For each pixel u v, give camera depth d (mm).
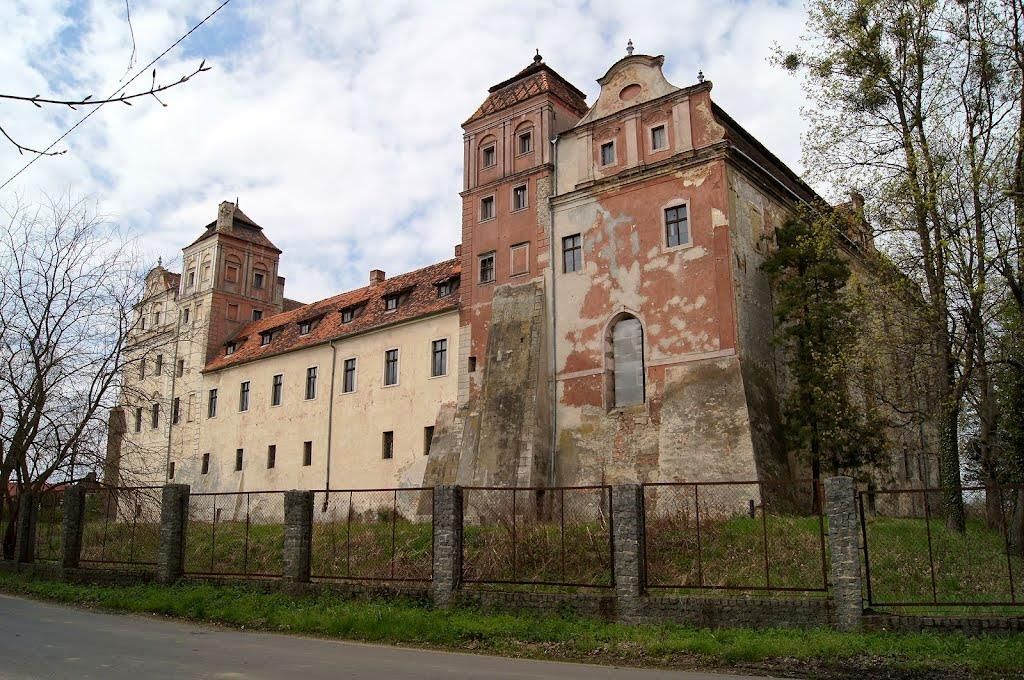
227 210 54188
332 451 40188
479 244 34656
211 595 18547
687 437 25766
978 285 19469
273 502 42438
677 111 29297
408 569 20828
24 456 26203
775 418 26578
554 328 30891
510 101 35031
